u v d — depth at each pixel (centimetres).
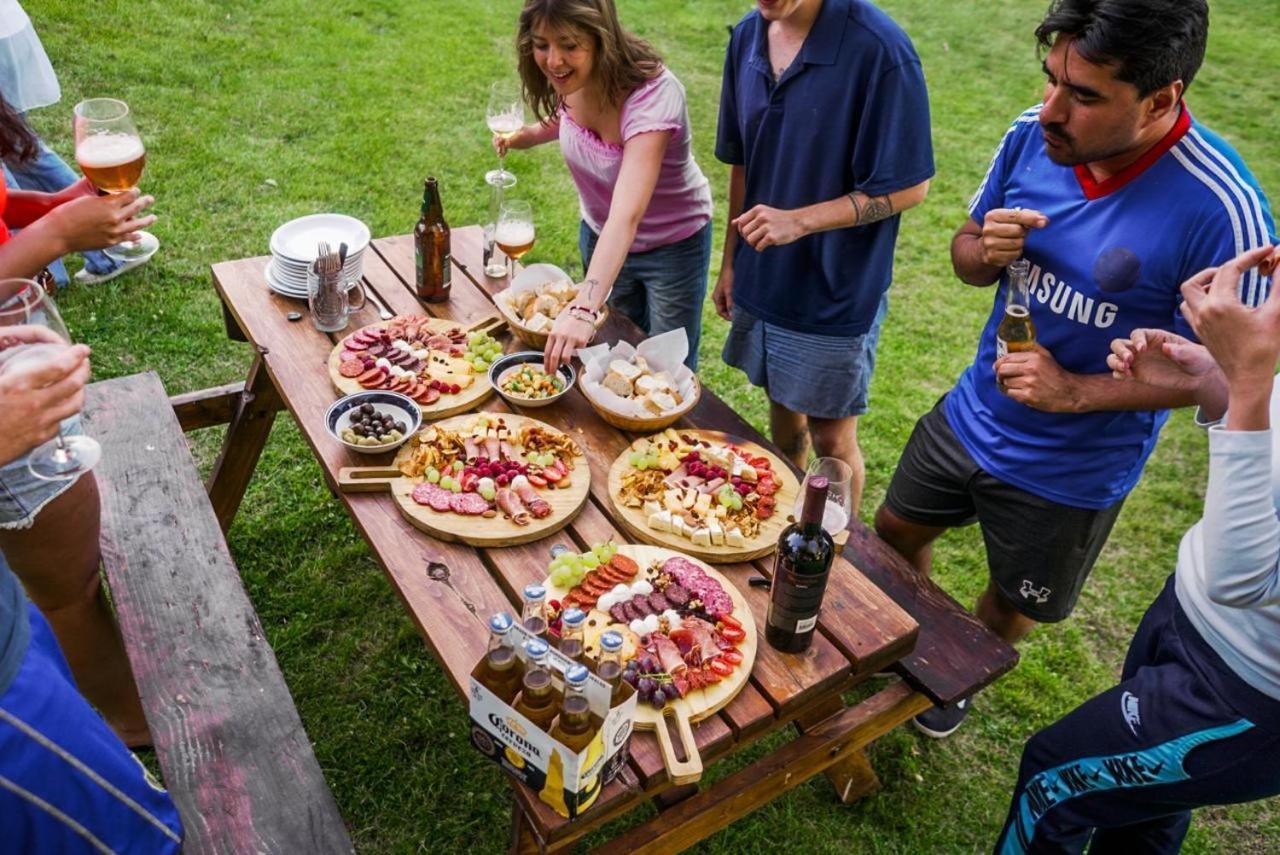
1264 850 304
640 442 265
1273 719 197
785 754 234
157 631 239
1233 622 201
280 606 345
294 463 400
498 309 321
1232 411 181
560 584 217
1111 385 238
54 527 234
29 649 173
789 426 379
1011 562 282
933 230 639
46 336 180
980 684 240
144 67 648
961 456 284
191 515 273
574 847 284
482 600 218
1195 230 220
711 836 290
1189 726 209
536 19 293
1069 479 262
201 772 211
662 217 353
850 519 279
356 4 809
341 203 555
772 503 247
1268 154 791
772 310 335
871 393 486
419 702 319
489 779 299
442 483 242
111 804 178
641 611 211
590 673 168
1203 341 184
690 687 197
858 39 282
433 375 280
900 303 562
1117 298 233
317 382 279
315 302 297
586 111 326
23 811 168
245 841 200
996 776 319
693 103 755
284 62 696
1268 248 179
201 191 543
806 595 200
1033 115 255
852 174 304
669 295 371
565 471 250
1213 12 1123
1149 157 223
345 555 365
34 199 264
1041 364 242
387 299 323
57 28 666
